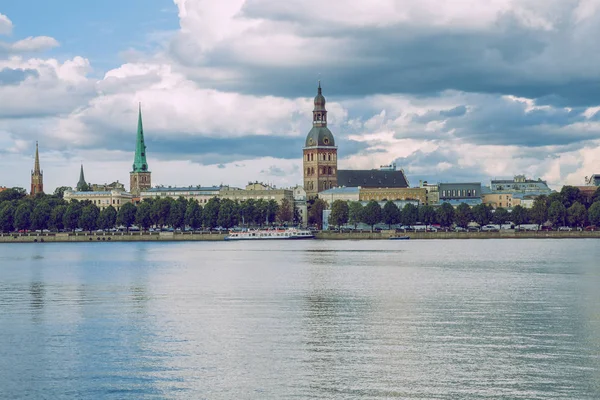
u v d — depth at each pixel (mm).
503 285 169375
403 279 183750
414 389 85812
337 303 142375
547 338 108500
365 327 117312
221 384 88062
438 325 118562
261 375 91125
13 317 128875
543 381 88062
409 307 136750
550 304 139500
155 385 88000
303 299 148125
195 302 145500
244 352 101562
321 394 84625
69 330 116875
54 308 138875
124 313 132375
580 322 120562
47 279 193125
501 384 87188
